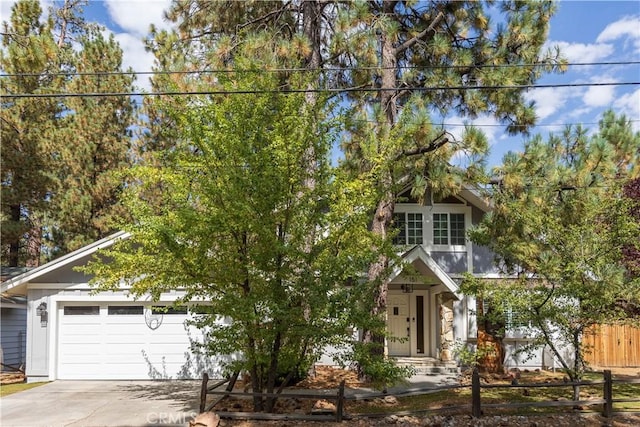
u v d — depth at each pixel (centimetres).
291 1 1525
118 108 2261
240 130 904
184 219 886
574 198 1246
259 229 877
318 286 891
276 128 906
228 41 1391
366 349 949
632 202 1079
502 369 1511
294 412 1000
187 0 1641
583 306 1034
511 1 1434
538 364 1631
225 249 920
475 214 1734
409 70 1405
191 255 909
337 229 948
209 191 888
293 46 1327
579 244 1040
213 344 946
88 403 1116
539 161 1281
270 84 960
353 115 1305
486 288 1104
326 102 1016
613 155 1265
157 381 1432
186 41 1678
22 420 969
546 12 1391
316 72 1125
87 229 2103
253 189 879
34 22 2098
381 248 976
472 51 1448
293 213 917
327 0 1484
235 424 920
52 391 1270
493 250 1390
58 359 1459
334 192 930
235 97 932
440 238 1728
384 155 1054
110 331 1470
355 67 1378
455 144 1248
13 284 1438
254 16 1622
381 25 1317
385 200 1112
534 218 1130
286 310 890
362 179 997
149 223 919
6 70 1773
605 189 1238
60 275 1470
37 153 1941
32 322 1451
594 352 1738
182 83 1380
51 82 2148
